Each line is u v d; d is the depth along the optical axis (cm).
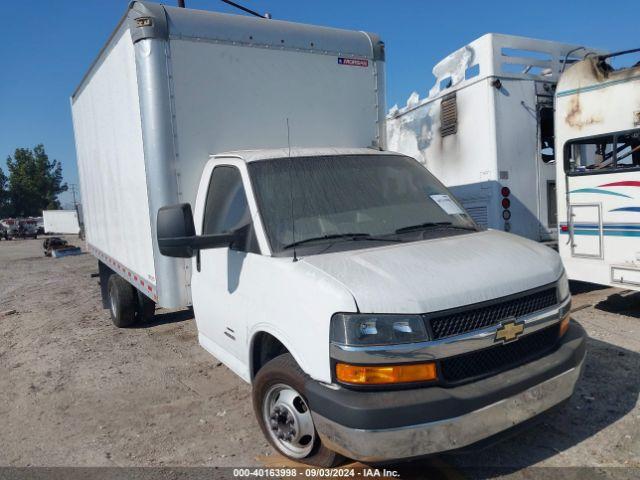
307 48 550
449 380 296
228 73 511
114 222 689
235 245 399
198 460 382
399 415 277
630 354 520
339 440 290
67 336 770
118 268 696
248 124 522
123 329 778
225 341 423
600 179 647
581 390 446
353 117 582
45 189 8650
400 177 447
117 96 597
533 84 830
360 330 287
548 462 350
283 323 332
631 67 623
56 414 485
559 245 709
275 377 344
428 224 406
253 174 404
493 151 808
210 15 509
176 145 489
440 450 287
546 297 338
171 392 516
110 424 455
